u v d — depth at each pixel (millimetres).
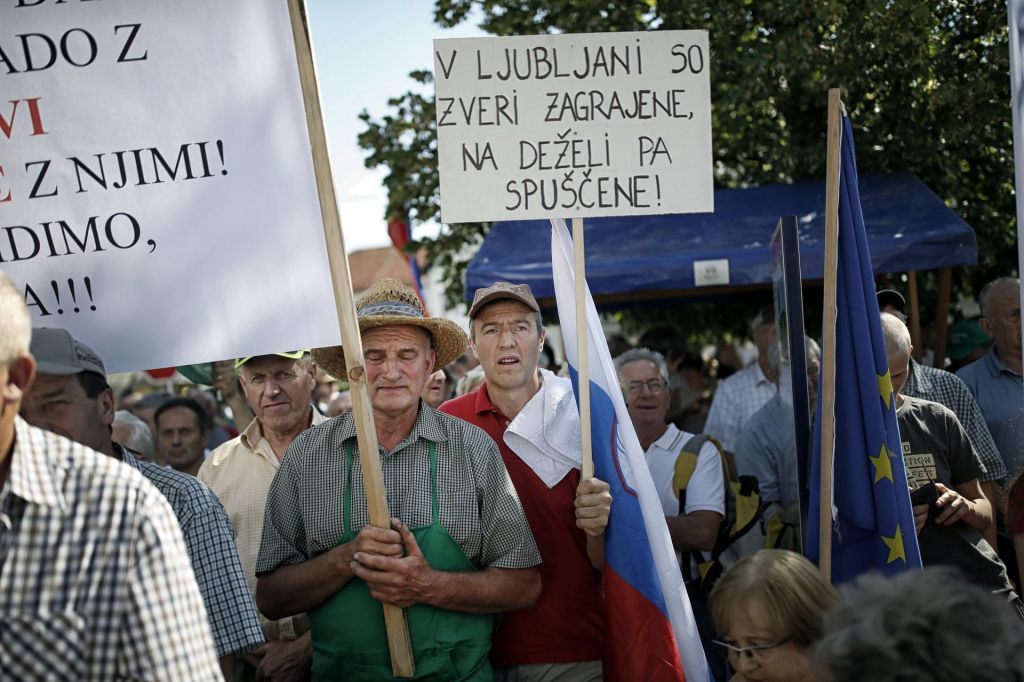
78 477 2053
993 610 1885
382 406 3402
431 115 9242
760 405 6621
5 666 1955
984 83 6348
